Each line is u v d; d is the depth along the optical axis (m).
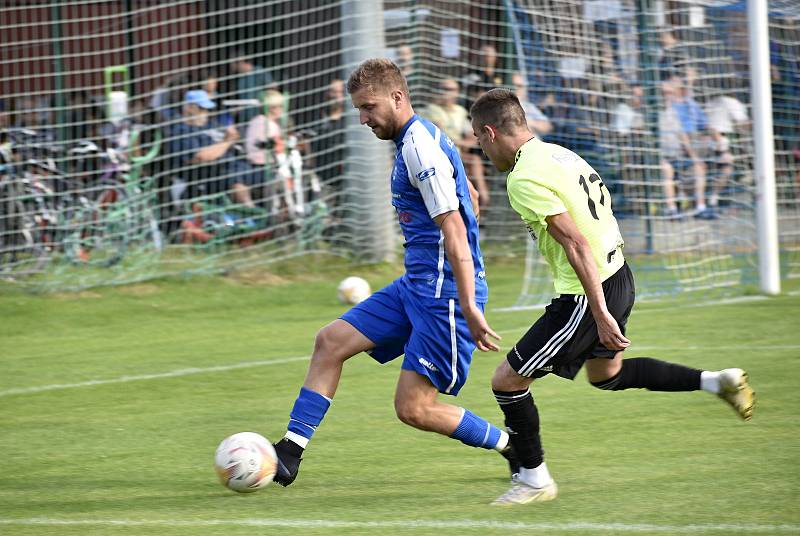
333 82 39.69
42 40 37.88
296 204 39.75
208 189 39.38
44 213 37.38
